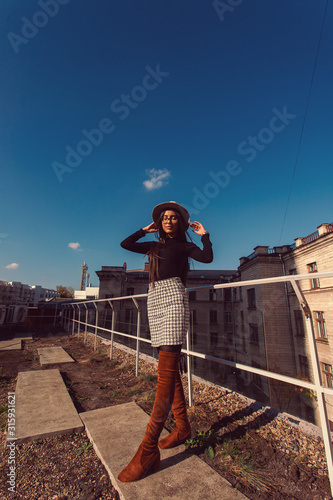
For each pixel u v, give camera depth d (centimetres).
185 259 153
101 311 2197
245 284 157
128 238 167
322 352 614
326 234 1386
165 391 124
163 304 137
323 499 108
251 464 134
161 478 121
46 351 519
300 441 155
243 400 223
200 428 176
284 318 1742
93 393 267
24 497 115
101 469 136
